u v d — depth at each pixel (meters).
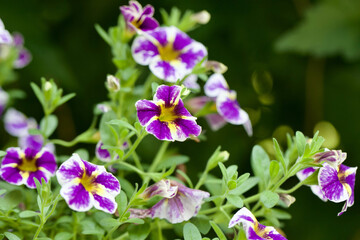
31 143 0.62
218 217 0.56
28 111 0.81
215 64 0.57
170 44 0.57
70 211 0.57
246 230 0.50
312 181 0.54
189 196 0.53
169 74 0.56
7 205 0.54
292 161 0.56
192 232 0.51
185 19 0.62
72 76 0.81
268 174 0.56
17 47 0.71
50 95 0.58
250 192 0.78
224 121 0.63
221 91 0.59
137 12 0.57
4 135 0.78
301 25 0.79
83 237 0.56
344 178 0.54
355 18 0.79
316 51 0.78
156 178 0.54
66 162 0.50
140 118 0.51
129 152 0.54
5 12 0.80
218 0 0.82
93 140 0.59
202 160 0.80
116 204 0.51
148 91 0.59
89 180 0.51
